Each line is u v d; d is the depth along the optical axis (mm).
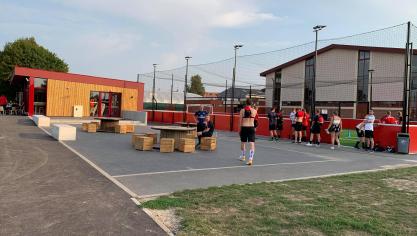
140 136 13836
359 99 44656
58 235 4637
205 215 5609
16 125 20984
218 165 10711
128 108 36688
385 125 16859
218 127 28375
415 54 35750
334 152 15617
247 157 12781
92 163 9977
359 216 5820
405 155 15539
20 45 53500
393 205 6609
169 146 13195
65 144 13977
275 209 6039
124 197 6492
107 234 4746
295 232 5012
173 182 8031
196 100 58844
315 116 18266
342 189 7824
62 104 31734
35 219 5172
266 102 54875
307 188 7781
